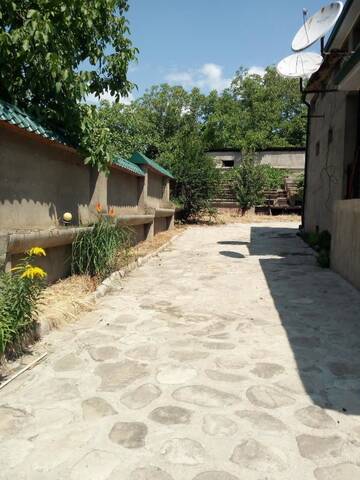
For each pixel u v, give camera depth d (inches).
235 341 152.0
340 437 92.7
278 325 170.9
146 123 818.8
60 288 204.4
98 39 220.8
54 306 175.2
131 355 137.7
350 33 314.5
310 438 92.0
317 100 442.6
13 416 99.9
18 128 169.2
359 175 289.3
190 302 205.6
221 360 134.5
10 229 176.6
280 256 353.1
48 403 106.1
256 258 343.3
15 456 85.0
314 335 159.2
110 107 623.5
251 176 768.3
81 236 225.6
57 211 222.5
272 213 799.1
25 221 190.5
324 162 399.2
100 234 233.6
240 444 89.4
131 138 623.2
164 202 544.1
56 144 205.3
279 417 100.6
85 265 231.5
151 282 250.1
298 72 335.3
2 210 172.6
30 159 193.2
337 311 190.7
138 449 87.4
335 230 284.4
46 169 208.7
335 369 129.0
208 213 689.6
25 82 191.2
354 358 137.6
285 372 126.2
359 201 230.1
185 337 155.7
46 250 203.5
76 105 212.5
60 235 197.9
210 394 111.5
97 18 207.9
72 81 192.7
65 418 99.1
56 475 79.7
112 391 112.8
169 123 1031.0
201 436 92.2
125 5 223.5
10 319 125.1
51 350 140.9
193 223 660.7
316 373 125.8
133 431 93.8
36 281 145.5
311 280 257.0
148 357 136.2
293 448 88.4
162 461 83.7
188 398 109.2
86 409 103.3
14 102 191.0
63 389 113.7
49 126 208.4
